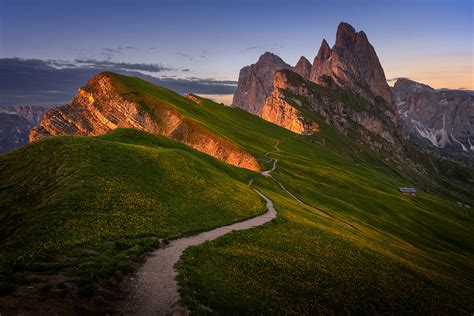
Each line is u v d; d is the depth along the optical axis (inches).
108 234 1492.4
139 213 1829.5
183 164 2965.1
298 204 3666.3
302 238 2208.4
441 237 4886.8
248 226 2219.5
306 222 2751.0
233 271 1379.2
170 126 6628.9
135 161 2556.6
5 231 1515.7
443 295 1978.3
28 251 1197.1
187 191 2470.5
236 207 2593.5
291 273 1537.9
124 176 2224.4
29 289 874.1
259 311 1134.4
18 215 1636.3
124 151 2645.2
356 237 2866.6
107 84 7637.8
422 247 3971.5
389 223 4419.3
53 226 1454.2
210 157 4178.2
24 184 1925.4
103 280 1029.2
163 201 2118.6
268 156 6363.2
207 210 2299.5
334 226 3043.8
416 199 7327.8
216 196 2620.6
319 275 1612.9
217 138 6141.7
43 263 1077.1
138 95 7283.5
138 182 2230.6
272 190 4143.7
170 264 1285.7
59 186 1877.5
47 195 1804.9
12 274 951.0
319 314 1258.0
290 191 4389.8
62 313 817.5
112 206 1793.8
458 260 3794.3
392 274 2018.9
